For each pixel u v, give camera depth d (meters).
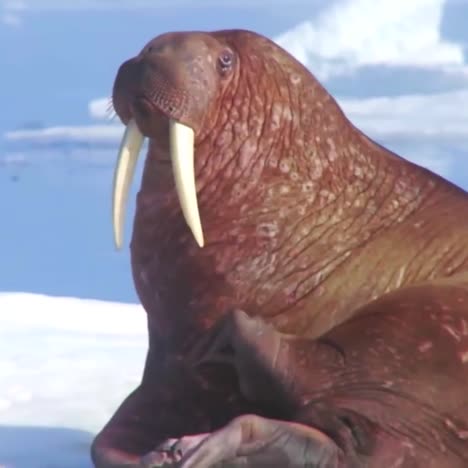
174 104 27.88
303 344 27.55
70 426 33.19
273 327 28.16
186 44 28.36
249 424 25.77
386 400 26.70
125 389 36.31
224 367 28.22
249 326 27.22
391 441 26.31
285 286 28.34
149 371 29.25
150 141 29.09
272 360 27.22
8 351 41.22
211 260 28.42
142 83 27.92
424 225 29.27
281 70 29.30
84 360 39.91
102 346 42.09
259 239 28.45
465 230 29.36
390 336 27.33
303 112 29.23
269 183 28.75
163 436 28.72
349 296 28.39
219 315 28.36
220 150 28.72
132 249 29.33
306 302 28.31
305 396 27.14
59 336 43.59
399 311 27.73
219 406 28.52
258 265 28.39
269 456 25.86
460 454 26.75
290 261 28.44
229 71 28.75
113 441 28.56
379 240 28.91
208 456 25.47
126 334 44.22
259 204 28.62
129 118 28.75
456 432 26.77
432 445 26.53
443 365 27.06
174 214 28.64
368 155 29.80
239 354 27.36
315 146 29.19
